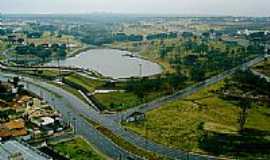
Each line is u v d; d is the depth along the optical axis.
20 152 197.12
